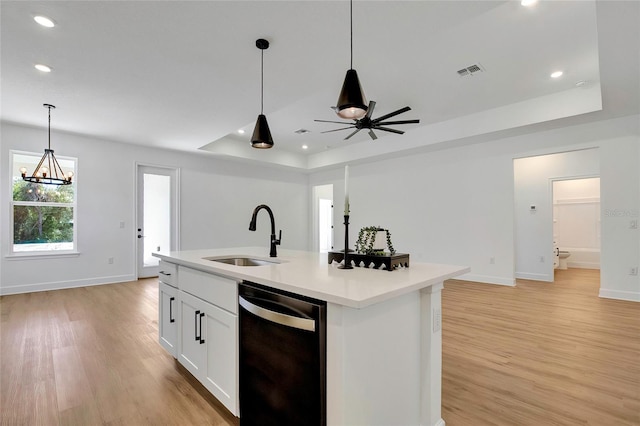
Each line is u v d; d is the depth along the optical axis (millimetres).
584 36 2791
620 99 3506
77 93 3357
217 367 1805
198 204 6445
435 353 1578
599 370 2236
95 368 2320
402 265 1771
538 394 1938
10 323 3291
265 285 1514
